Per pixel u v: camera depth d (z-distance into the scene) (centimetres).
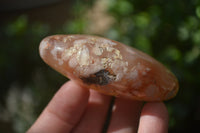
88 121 18
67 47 15
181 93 20
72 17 32
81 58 15
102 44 15
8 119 28
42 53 16
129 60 15
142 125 16
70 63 15
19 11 37
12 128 27
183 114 20
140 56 15
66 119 17
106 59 15
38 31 26
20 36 26
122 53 15
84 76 15
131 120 18
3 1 37
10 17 37
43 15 35
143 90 15
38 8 36
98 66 15
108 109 19
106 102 19
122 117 18
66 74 16
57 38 16
